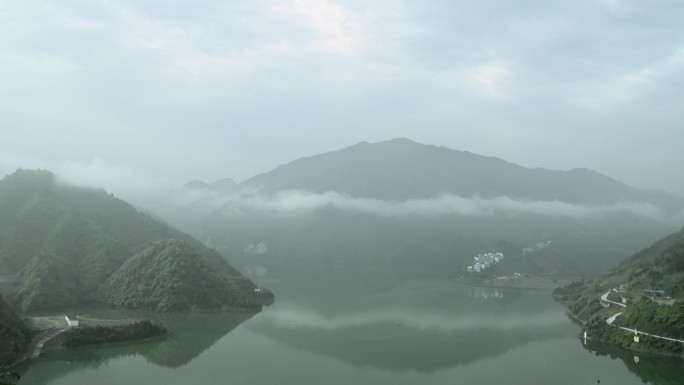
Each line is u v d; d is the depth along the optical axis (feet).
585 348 551.59
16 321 494.18
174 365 465.06
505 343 572.51
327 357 504.02
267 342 559.79
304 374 446.60
